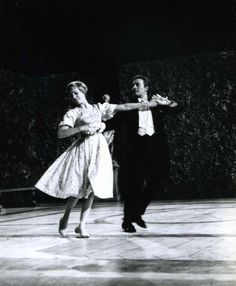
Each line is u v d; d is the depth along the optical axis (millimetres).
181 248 2912
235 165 8602
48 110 10062
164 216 5301
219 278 2006
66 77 10008
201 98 8977
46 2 9492
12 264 2580
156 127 4020
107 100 8828
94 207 7676
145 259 2557
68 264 2506
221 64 8875
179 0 9312
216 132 8797
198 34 9508
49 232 4156
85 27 10141
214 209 6035
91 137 3717
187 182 8938
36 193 10242
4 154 9781
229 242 3102
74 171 3631
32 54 10430
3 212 7812
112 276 2150
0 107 9719
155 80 9391
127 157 4012
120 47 10211
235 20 9062
